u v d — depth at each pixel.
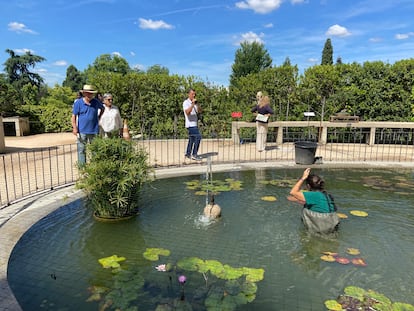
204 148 9.62
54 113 16.14
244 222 3.90
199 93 11.64
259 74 12.08
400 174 6.51
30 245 3.24
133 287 2.49
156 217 4.06
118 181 3.84
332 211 3.59
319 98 11.57
